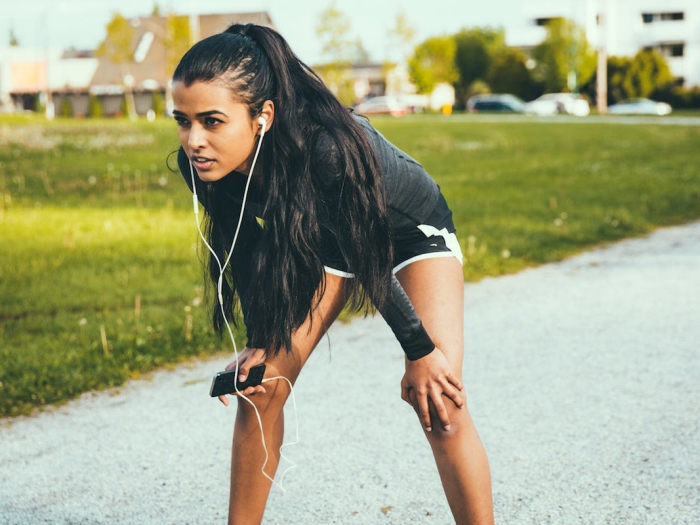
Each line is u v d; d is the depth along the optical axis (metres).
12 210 9.27
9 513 2.91
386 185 2.09
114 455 3.42
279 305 2.06
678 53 67.00
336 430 3.62
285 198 1.97
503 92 62.09
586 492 2.98
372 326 5.34
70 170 13.06
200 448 3.49
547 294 6.18
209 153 1.92
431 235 2.23
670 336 4.95
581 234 8.40
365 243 2.01
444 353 2.11
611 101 58.66
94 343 4.70
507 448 3.39
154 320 5.21
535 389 4.10
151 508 2.95
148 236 8.03
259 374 2.12
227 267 2.35
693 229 9.13
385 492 3.02
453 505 2.17
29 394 4.04
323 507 2.92
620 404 3.85
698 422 3.60
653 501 2.89
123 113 52.78
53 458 3.40
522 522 2.77
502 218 9.29
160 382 4.33
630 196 11.06
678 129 26.86
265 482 2.30
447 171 14.48
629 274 6.83
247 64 1.90
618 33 67.62
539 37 67.44
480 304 5.91
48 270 6.59
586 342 4.89
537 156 17.44
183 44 43.81
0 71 65.56
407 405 3.93
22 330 5.03
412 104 56.25
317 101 2.00
